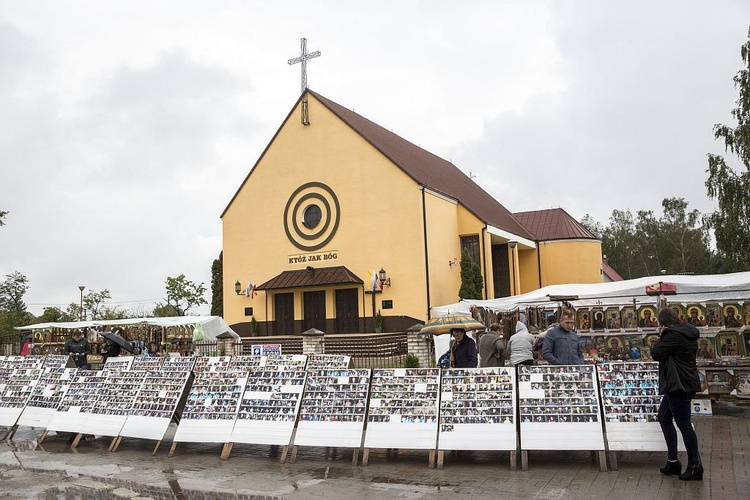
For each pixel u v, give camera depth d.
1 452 11.27
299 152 33.03
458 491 7.64
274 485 8.27
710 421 11.88
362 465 9.28
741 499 6.94
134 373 11.86
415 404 9.40
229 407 10.39
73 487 8.50
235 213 34.53
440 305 30.23
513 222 42.84
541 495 7.34
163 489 8.28
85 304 58.81
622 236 77.12
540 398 8.94
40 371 13.29
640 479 7.95
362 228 30.88
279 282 31.80
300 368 10.41
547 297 15.55
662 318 8.06
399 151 35.59
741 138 32.47
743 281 13.41
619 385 8.89
